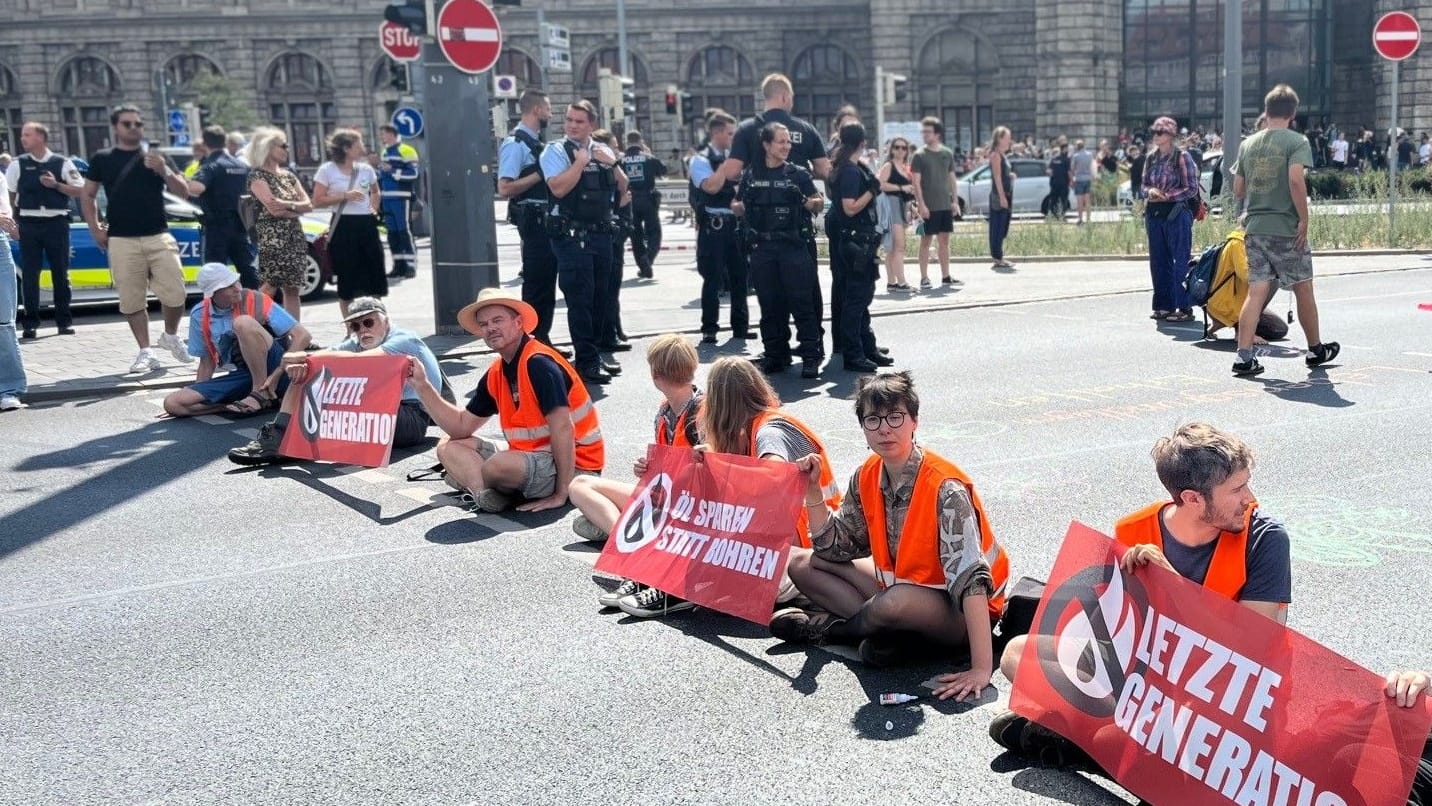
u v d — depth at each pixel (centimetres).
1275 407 898
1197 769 366
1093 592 396
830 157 1100
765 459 530
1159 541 395
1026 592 484
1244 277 1160
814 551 520
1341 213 2275
